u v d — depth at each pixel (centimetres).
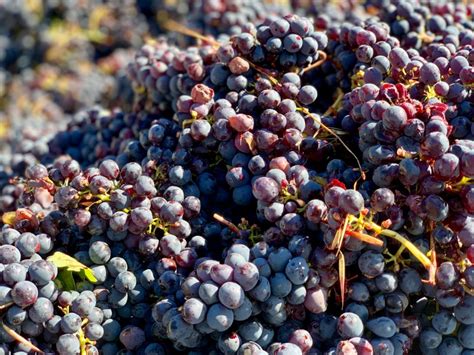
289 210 45
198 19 69
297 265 43
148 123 60
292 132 47
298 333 44
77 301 44
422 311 45
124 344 46
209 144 50
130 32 103
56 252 47
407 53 52
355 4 72
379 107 45
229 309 42
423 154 43
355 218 42
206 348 45
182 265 47
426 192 43
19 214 48
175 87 57
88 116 68
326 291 44
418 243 44
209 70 55
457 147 43
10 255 44
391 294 44
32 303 43
